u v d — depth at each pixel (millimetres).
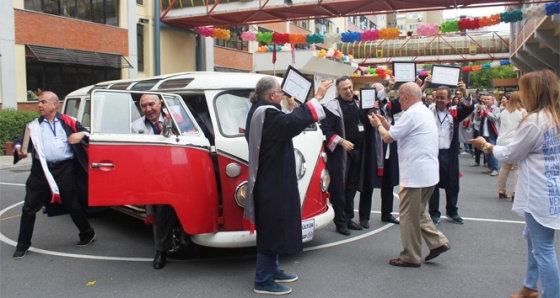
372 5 16609
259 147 3938
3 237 6160
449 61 32688
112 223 6816
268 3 17625
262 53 28984
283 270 4797
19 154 5227
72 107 7793
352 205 6352
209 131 5086
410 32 18094
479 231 6230
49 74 17078
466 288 4297
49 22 16594
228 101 5148
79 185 5629
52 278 4633
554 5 13508
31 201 5281
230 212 4727
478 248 5492
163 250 4840
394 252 5395
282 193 3967
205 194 4598
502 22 14227
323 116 3852
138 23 20578
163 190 4469
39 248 5648
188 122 4836
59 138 5312
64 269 4891
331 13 17922
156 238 4859
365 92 6035
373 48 33125
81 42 17781
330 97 13281
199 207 4555
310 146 5305
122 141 4410
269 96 4094
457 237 5953
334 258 5184
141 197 4438
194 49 23781
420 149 4645
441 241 4863
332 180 6023
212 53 24875
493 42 31266
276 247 3977
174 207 4496
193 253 5191
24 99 15891
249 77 5586
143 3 20797
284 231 3979
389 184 6660
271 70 28984
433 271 4746
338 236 6055
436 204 6539
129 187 4414
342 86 6016
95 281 4539
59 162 5348
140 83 6348
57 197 5289
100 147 4355
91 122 4406
